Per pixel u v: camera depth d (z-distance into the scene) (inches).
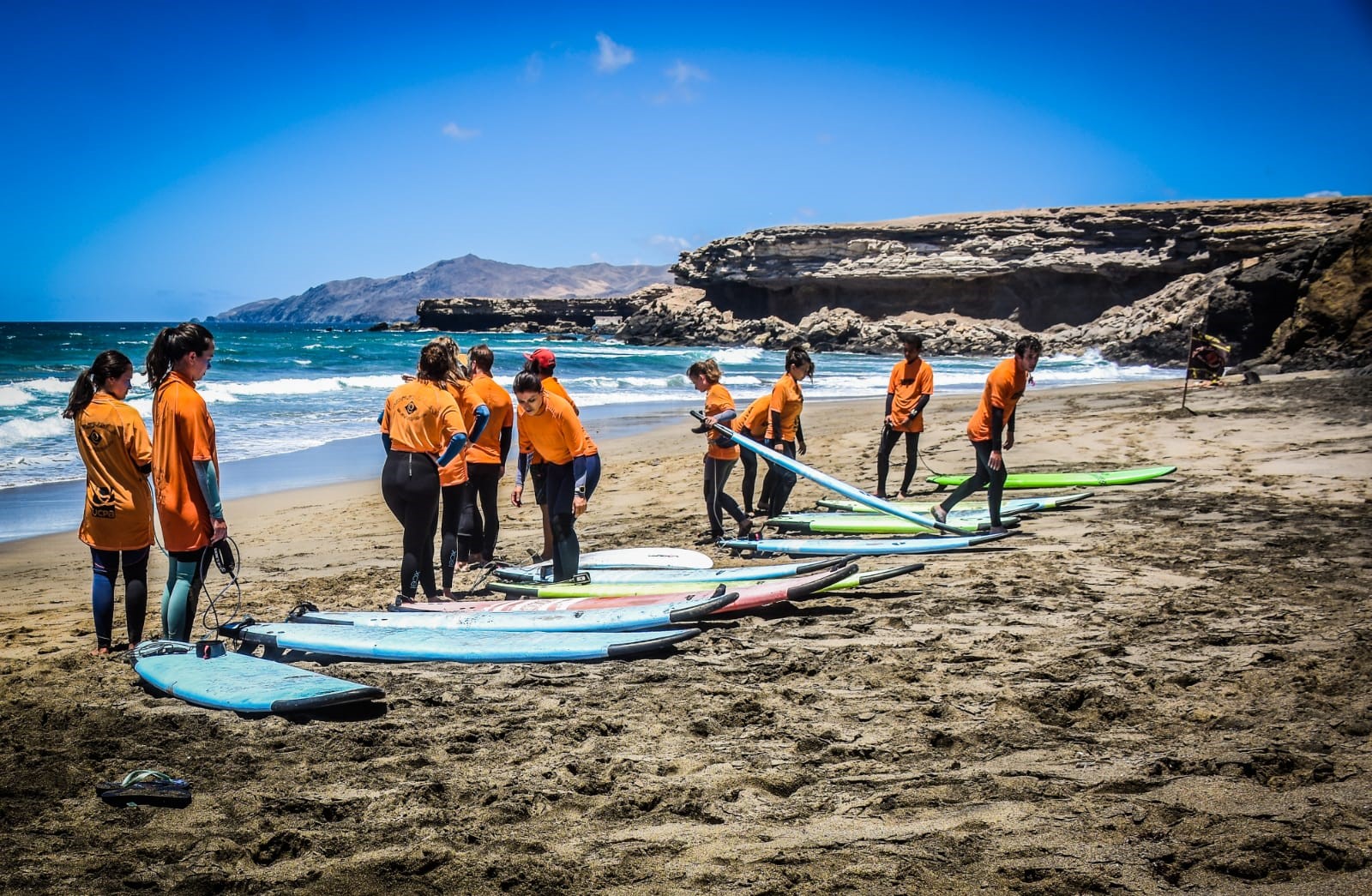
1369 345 1063.0
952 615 211.9
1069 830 110.7
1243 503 333.7
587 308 5196.9
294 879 107.4
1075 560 262.5
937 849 108.0
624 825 118.8
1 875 109.5
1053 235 3006.9
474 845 114.2
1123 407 740.7
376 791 130.3
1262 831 106.9
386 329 5890.8
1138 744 135.6
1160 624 196.4
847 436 640.4
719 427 316.5
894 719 150.3
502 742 147.2
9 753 149.6
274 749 147.3
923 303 3174.2
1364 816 109.3
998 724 145.9
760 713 155.6
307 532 405.4
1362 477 372.5
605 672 181.8
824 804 121.6
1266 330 1519.4
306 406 971.3
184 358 205.3
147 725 159.9
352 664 195.3
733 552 315.6
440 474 253.0
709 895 100.7
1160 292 2573.8
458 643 197.6
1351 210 2427.4
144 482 215.3
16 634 249.3
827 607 225.8
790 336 3132.4
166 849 115.6
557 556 259.0
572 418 251.3
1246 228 2416.3
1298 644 177.6
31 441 690.8
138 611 217.2
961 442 575.2
